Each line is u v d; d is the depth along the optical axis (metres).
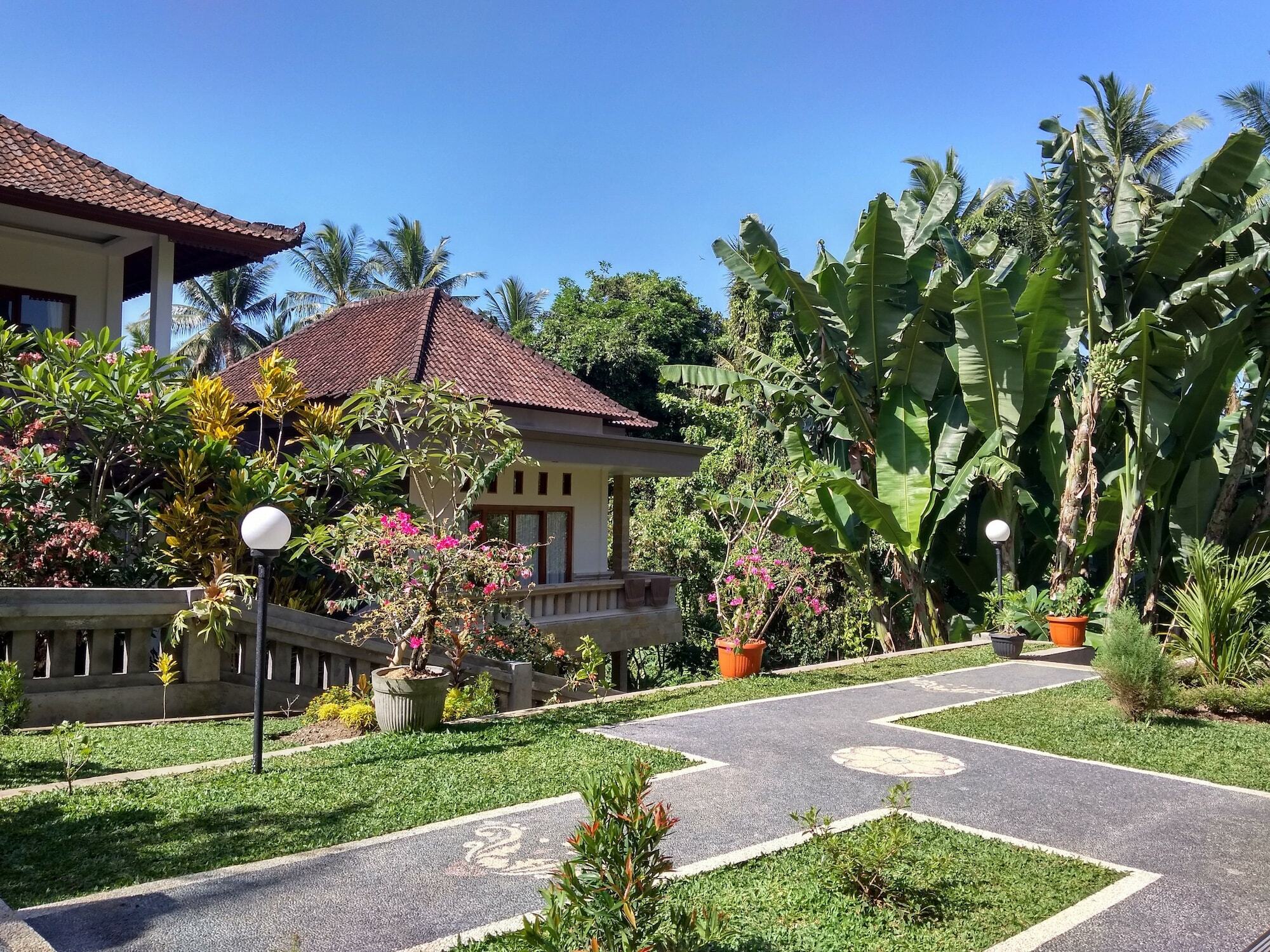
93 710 9.25
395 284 47.16
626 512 19.45
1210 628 11.18
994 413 15.70
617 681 19.03
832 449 18.89
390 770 7.23
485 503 17.44
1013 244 30.80
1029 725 9.25
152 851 5.44
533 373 19.38
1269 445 17.22
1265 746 8.51
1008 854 5.54
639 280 37.94
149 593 9.51
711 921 3.59
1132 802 6.74
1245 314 14.83
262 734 7.47
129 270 17.66
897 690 11.30
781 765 7.64
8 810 6.16
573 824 6.00
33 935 4.14
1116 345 14.65
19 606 8.77
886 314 16.17
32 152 14.98
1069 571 16.06
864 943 4.33
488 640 10.04
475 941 4.30
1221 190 13.21
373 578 9.09
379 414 12.58
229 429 12.83
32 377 11.05
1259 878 5.27
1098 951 4.32
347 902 4.77
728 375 18.08
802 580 14.77
